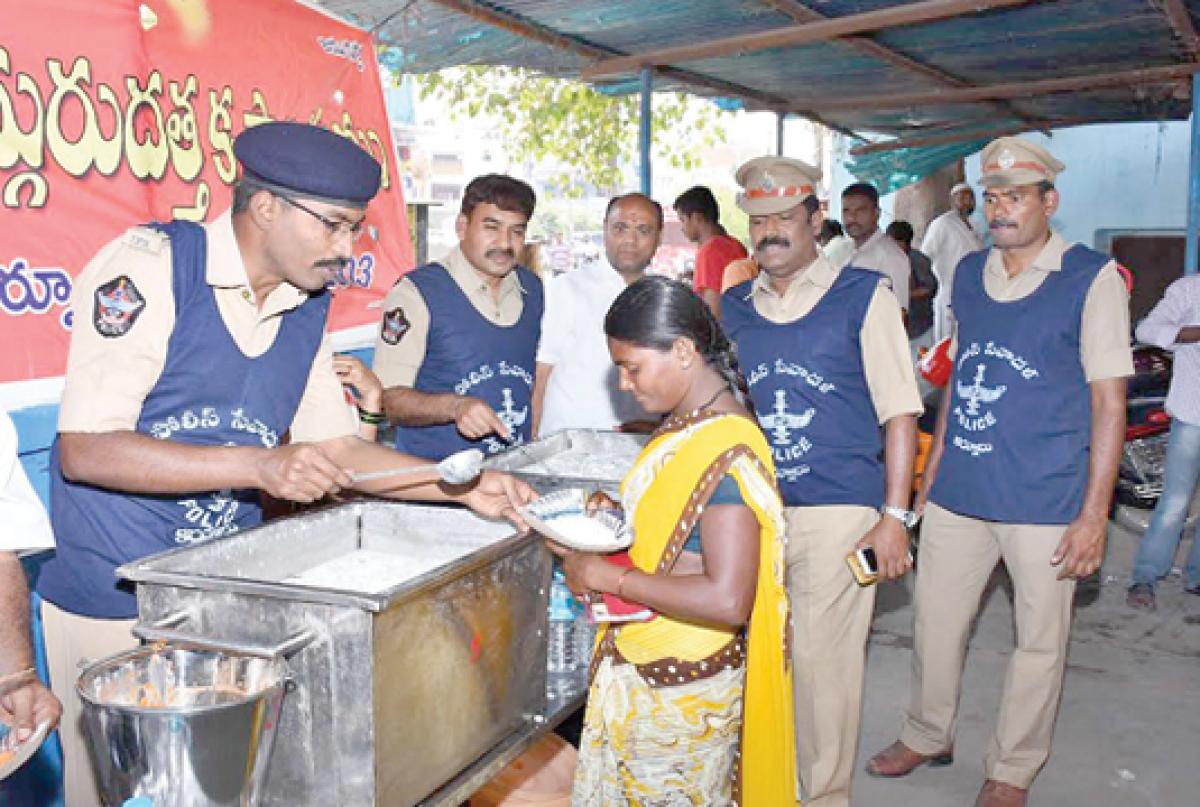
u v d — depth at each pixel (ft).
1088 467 9.92
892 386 9.46
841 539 9.50
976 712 12.97
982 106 28.09
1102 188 35.65
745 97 25.39
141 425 6.77
